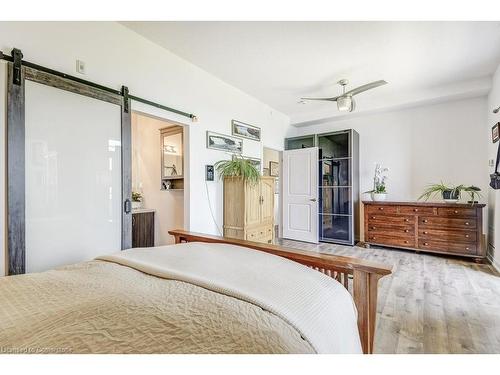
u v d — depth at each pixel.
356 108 4.89
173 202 4.05
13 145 1.90
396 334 1.86
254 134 4.72
